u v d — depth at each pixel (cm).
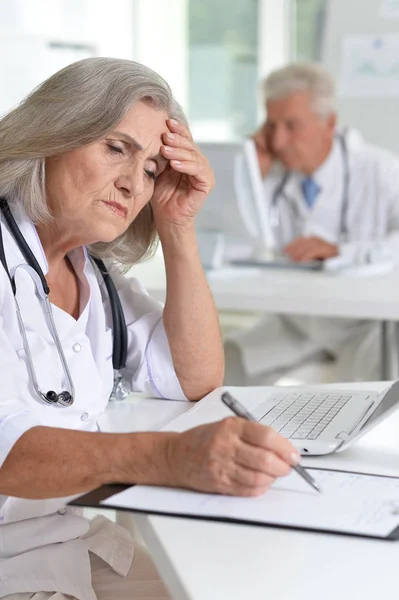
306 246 332
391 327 300
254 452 114
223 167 306
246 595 91
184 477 116
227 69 615
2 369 134
